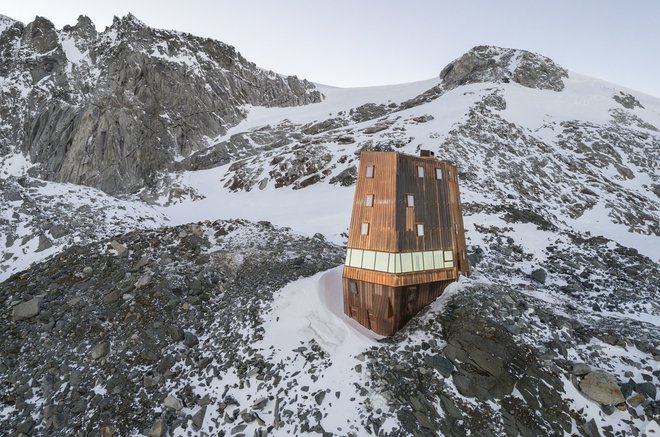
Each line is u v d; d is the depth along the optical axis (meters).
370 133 96.19
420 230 26.84
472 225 51.69
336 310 27.62
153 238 39.53
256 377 23.36
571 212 62.84
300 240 43.53
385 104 140.88
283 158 91.62
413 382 20.72
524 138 87.75
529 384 19.88
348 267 26.92
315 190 75.00
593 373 19.89
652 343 23.03
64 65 125.56
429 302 27.12
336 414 20.06
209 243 40.41
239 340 26.69
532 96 113.50
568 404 19.20
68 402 23.12
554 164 78.81
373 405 20.06
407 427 18.73
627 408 18.77
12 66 124.31
